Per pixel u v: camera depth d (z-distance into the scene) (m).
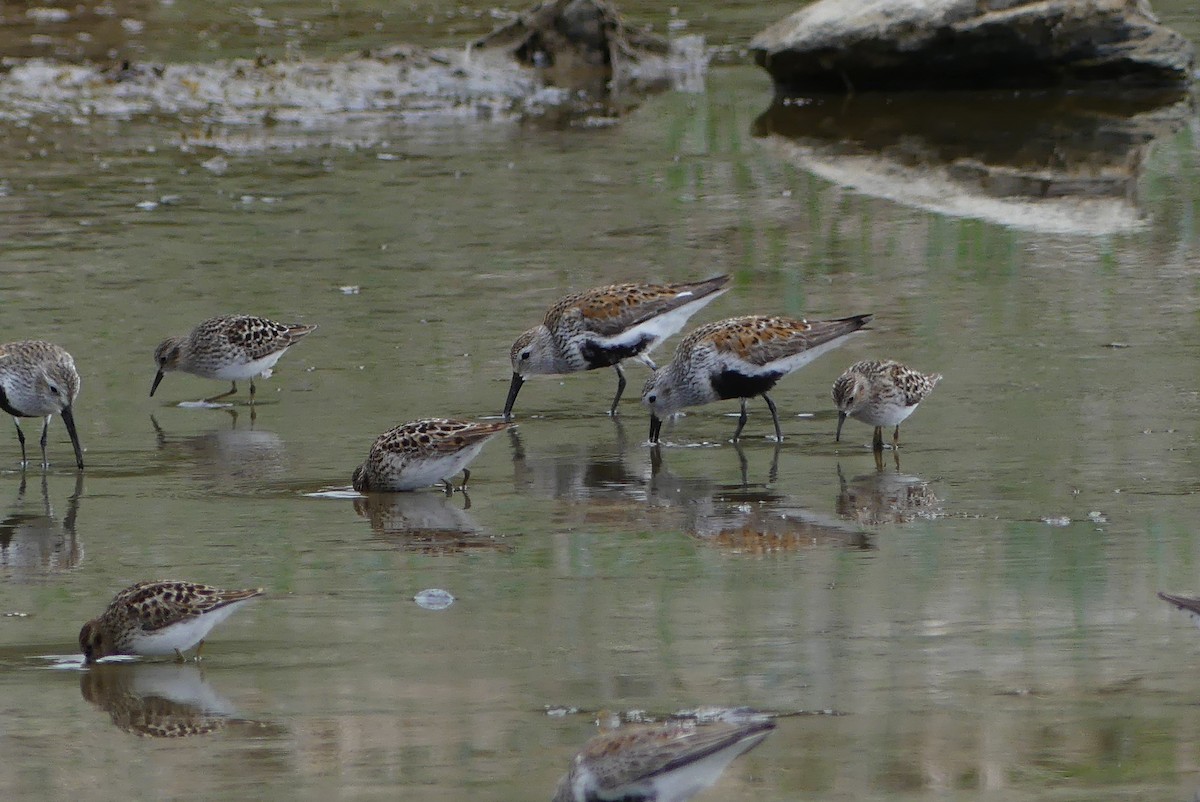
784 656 10.42
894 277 20.62
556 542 12.93
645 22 35.31
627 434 16.23
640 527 13.28
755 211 23.39
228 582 12.10
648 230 22.64
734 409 17.00
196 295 20.16
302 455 15.46
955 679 9.98
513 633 10.95
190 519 13.66
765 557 12.44
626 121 28.34
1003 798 8.41
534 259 21.52
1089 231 22.22
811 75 29.92
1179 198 23.45
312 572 12.29
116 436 16.12
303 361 18.28
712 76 31.28
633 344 17.12
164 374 17.94
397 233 22.56
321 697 9.95
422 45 32.53
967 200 23.70
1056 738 9.11
